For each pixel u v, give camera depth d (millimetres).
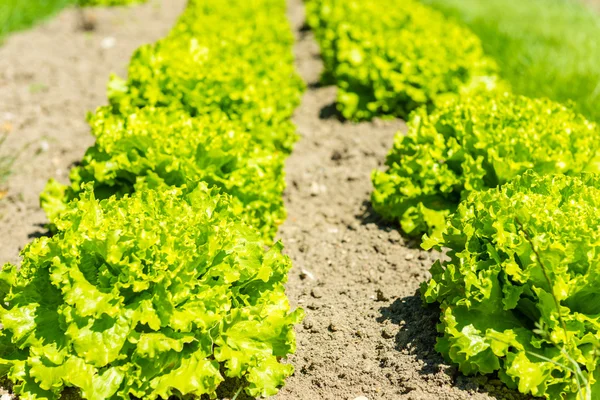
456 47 1990
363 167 1831
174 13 3658
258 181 1514
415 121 1595
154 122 1541
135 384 1198
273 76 1961
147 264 1212
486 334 1225
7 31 2891
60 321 1200
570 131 1506
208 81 1717
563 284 1200
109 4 3709
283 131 1839
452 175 1521
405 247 1546
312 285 1480
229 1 2693
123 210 1260
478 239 1280
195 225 1238
